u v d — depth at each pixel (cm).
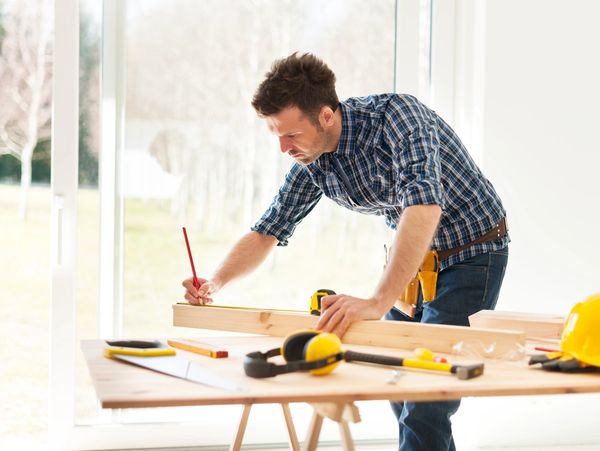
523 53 299
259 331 174
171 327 291
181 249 292
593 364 133
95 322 282
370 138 196
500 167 300
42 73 282
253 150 298
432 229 170
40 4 281
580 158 305
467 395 122
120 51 283
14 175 282
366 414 305
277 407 297
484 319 178
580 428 310
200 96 292
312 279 304
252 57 296
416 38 306
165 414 291
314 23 300
